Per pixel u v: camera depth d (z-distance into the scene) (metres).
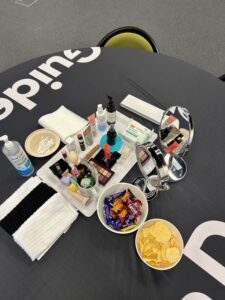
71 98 1.19
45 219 0.84
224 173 0.94
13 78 1.28
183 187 0.92
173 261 0.74
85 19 2.73
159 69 1.27
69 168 0.94
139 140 1.01
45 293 0.75
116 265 0.78
